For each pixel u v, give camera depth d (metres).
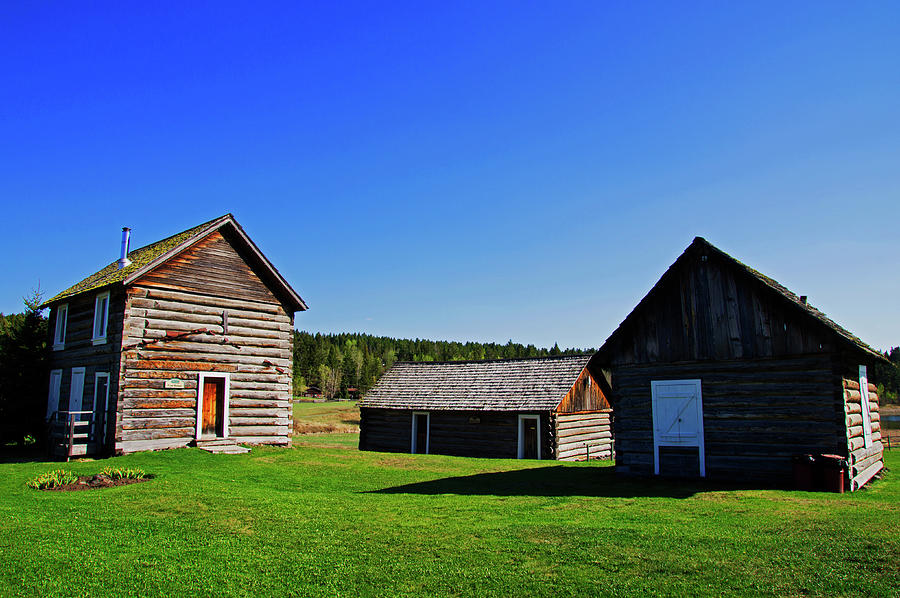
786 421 15.73
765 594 7.40
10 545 9.93
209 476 18.23
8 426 27.28
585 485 16.62
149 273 23.48
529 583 7.95
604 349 18.92
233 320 25.75
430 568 8.61
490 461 24.38
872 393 19.48
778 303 16.20
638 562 8.64
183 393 23.89
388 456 25.52
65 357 26.84
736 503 12.95
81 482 16.02
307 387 142.75
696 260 17.67
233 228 25.84
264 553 9.46
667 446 17.47
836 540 9.43
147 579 8.36
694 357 17.28
